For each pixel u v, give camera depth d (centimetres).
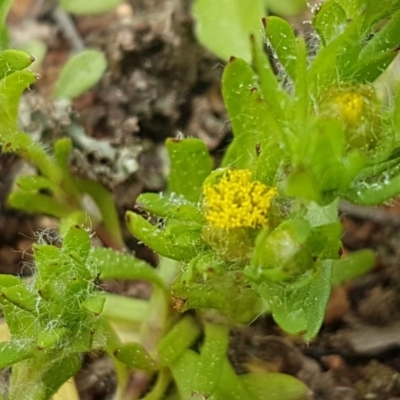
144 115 12
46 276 8
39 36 13
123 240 11
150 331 10
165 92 12
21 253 11
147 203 9
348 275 10
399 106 8
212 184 9
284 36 9
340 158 8
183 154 10
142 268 10
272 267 8
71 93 11
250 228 8
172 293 9
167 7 13
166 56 12
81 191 11
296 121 8
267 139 9
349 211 11
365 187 8
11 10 13
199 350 10
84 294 9
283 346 11
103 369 11
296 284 8
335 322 11
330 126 8
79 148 11
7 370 10
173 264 10
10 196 11
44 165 11
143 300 11
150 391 10
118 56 12
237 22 11
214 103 12
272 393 10
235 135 9
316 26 9
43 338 8
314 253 8
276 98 8
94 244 11
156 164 12
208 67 12
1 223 11
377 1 9
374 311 11
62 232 10
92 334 9
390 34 9
